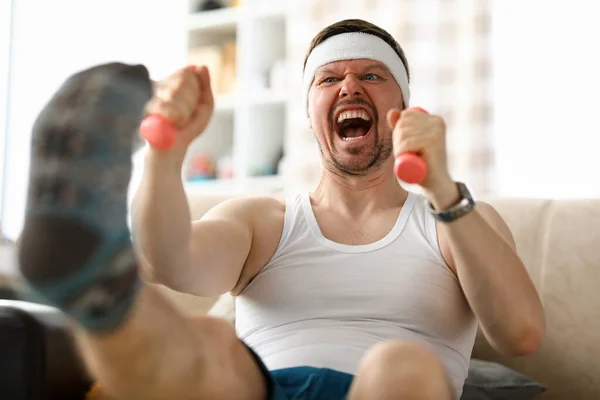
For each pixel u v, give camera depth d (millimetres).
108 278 633
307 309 1191
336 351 1125
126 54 3682
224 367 863
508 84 2943
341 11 3242
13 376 858
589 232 1545
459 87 2947
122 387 707
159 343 690
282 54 3699
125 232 661
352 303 1184
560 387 1486
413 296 1178
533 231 1601
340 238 1270
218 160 3795
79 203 630
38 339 875
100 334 653
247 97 3545
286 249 1262
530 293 1104
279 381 1072
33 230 625
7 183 3254
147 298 700
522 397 1379
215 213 1289
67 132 646
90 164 644
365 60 1375
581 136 2814
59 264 612
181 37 3787
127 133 686
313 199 1375
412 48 3033
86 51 3576
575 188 2814
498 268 1073
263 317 1217
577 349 1484
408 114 1006
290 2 3447
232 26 3756
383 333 1155
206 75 973
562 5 2869
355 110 1350
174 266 1057
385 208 1319
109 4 3658
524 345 1089
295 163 3297
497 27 2967
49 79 3443
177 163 987
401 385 769
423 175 960
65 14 3539
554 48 2877
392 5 3096
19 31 3402
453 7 2994
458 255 1083
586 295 1502
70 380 909
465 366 1221
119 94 689
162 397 722
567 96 2848
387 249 1227
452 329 1192
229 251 1209
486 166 2865
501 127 2947
